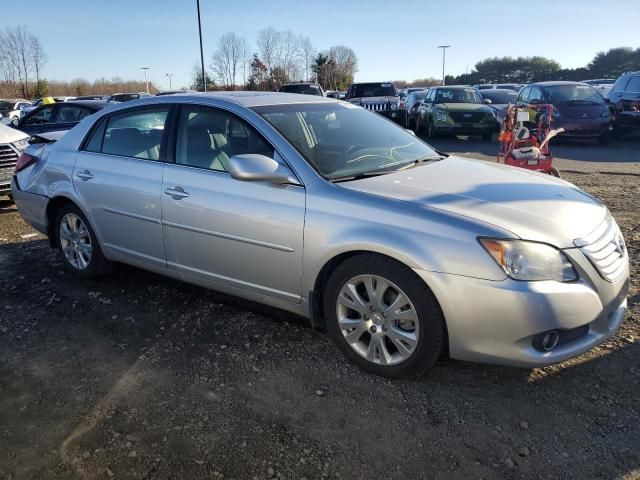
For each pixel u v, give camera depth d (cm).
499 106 1772
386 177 339
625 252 323
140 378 323
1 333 383
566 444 258
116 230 427
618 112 1421
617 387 299
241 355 345
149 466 251
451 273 277
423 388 305
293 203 326
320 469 247
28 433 277
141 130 417
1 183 737
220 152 370
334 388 308
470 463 248
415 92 2116
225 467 249
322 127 383
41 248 575
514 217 288
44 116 1096
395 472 245
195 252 378
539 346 277
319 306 338
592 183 841
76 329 387
